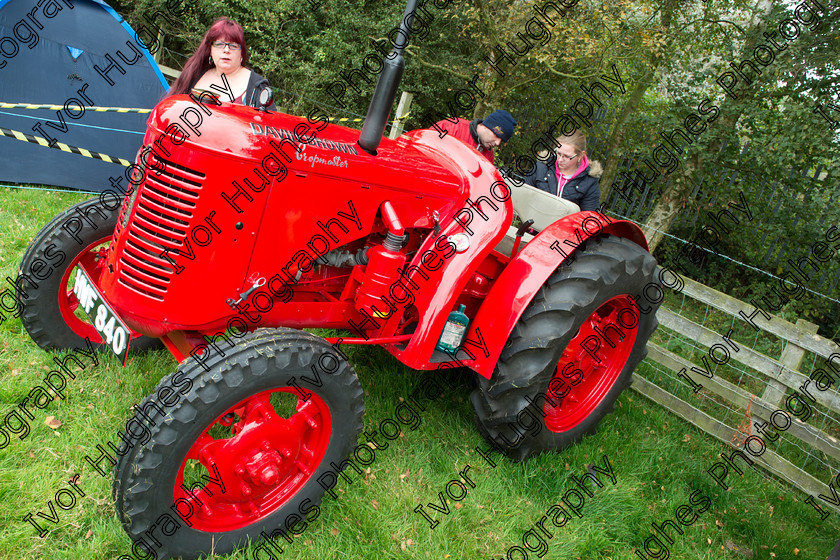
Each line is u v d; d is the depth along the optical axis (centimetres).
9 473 219
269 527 218
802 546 287
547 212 322
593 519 271
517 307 262
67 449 236
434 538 239
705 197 655
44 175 505
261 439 206
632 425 349
